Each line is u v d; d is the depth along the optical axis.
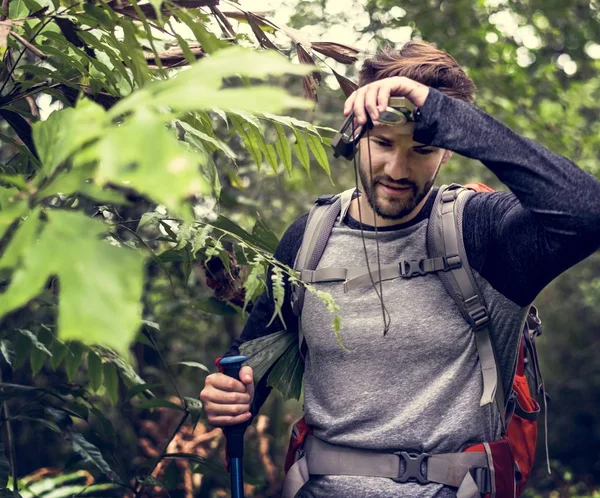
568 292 10.24
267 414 5.10
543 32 6.35
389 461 1.51
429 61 1.67
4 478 1.69
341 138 1.44
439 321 1.54
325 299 1.33
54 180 0.72
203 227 1.51
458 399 1.53
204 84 0.66
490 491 1.50
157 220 1.56
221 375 1.66
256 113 1.53
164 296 3.64
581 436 9.85
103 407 3.65
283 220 5.45
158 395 3.78
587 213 1.37
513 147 1.39
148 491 2.69
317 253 1.65
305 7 5.30
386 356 1.55
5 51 1.45
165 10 1.29
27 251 0.62
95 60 1.37
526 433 1.71
